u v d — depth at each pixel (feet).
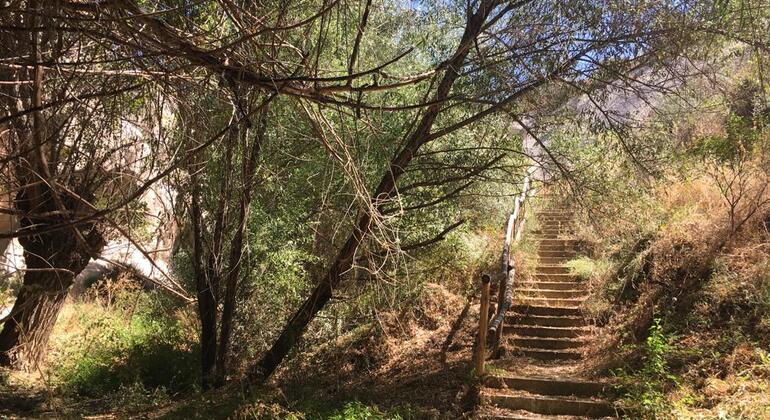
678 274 31.04
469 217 34.94
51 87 13.74
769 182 30.17
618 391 24.14
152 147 14.90
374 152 26.20
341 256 27.48
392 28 27.20
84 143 15.84
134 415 27.55
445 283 38.81
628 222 29.09
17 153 11.62
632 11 21.42
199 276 30.40
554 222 43.86
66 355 35.78
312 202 29.40
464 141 28.81
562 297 35.55
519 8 23.08
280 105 23.34
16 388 30.17
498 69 23.07
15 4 10.61
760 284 27.02
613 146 26.02
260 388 27.14
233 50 11.55
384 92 26.99
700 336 26.53
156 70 12.53
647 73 24.31
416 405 25.20
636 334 29.19
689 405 22.03
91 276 49.83
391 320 36.40
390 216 20.27
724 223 30.83
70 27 10.84
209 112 15.67
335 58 22.53
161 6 13.39
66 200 19.13
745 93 27.94
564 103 24.58
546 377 26.18
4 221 34.19
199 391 28.48
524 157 29.12
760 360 23.25
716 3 20.80
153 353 34.91
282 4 13.15
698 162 30.96
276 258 31.09
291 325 29.22
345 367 33.63
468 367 28.27
